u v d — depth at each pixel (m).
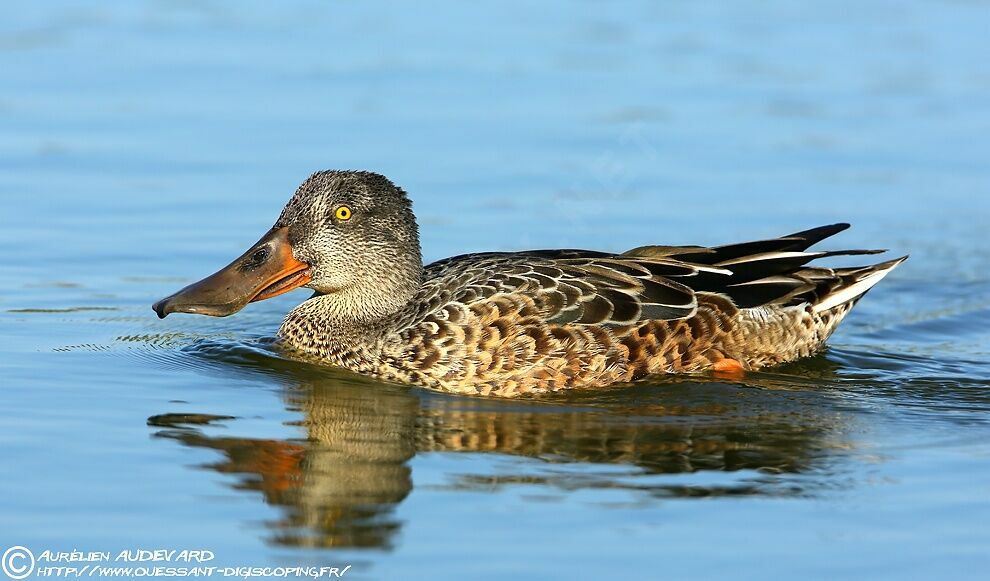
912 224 21.05
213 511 11.58
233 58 26.56
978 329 17.81
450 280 15.25
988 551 10.98
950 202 21.72
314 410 14.03
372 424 13.63
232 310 15.22
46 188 21.33
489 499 11.83
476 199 21.39
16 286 18.16
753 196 21.80
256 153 22.64
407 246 15.46
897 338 17.44
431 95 25.08
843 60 27.36
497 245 19.95
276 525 11.34
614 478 12.32
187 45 27.17
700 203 21.53
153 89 25.05
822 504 11.83
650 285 15.16
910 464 12.75
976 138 23.92
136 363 15.55
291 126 23.66
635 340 14.95
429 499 11.82
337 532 11.19
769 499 11.91
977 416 14.20
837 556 10.88
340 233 15.31
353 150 22.78
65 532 11.16
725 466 12.66
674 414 14.07
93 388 14.58
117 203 20.97
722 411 14.19
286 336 16.16
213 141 23.03
